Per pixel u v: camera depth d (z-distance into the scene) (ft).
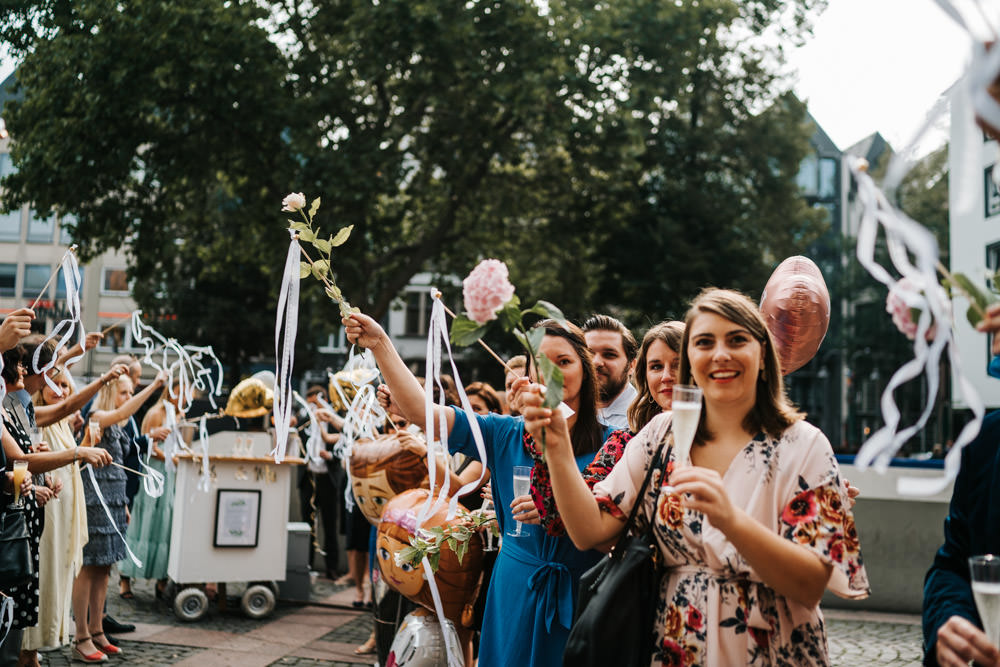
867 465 4.45
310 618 21.54
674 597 6.53
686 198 70.13
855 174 4.65
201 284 86.53
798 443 6.36
